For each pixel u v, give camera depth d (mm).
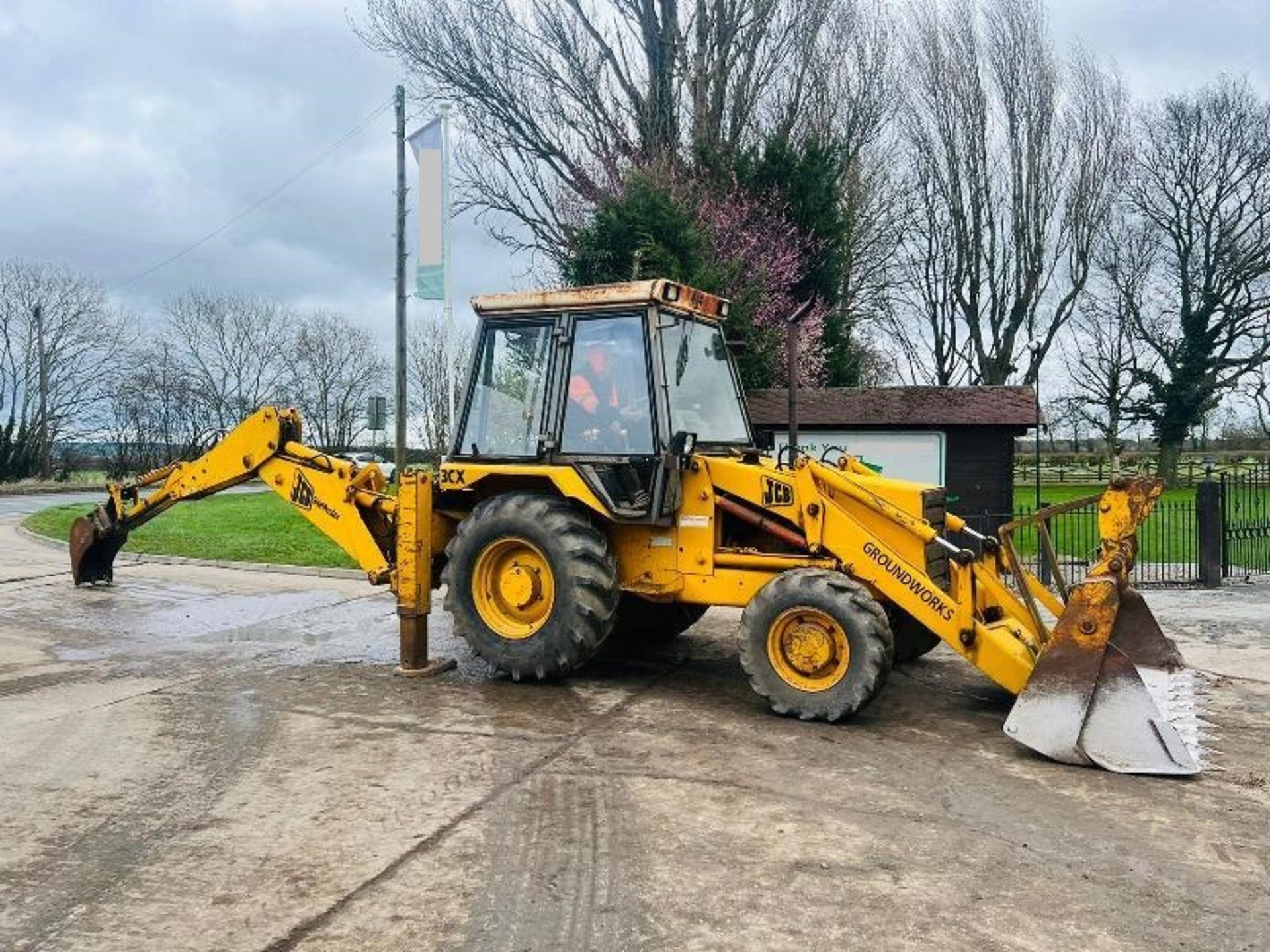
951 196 32875
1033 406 14891
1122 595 6430
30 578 12391
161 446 40656
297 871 4082
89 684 7262
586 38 23047
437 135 16672
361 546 8227
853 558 6574
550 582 7109
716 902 3840
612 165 22016
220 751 5660
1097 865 4227
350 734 6012
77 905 3773
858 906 3822
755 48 23578
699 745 5820
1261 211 33969
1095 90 32281
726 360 8023
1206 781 5297
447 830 4520
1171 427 35375
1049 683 5648
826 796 5012
